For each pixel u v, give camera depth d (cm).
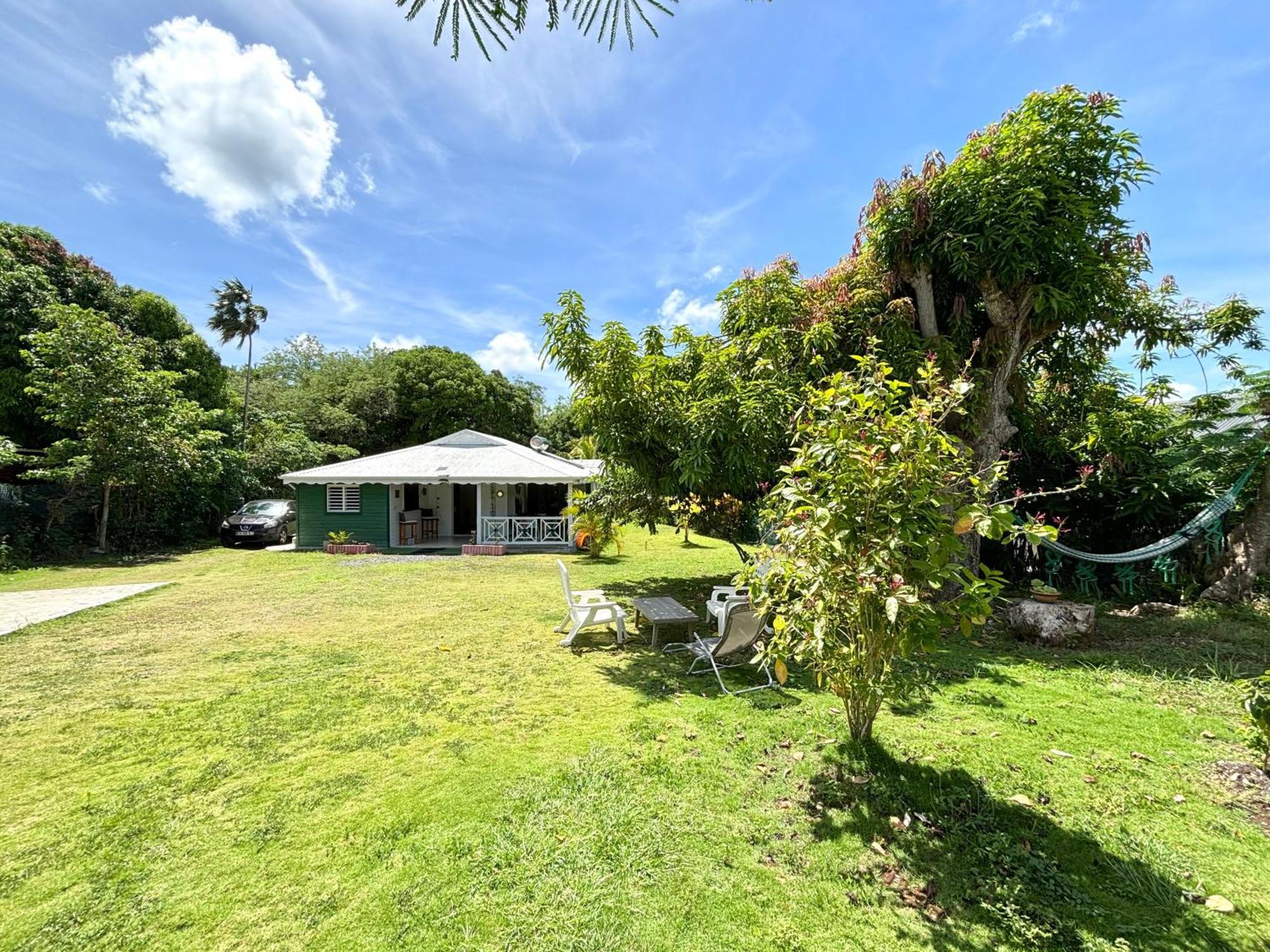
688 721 425
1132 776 331
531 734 407
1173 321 870
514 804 313
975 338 820
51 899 244
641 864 262
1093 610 602
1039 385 1030
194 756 375
